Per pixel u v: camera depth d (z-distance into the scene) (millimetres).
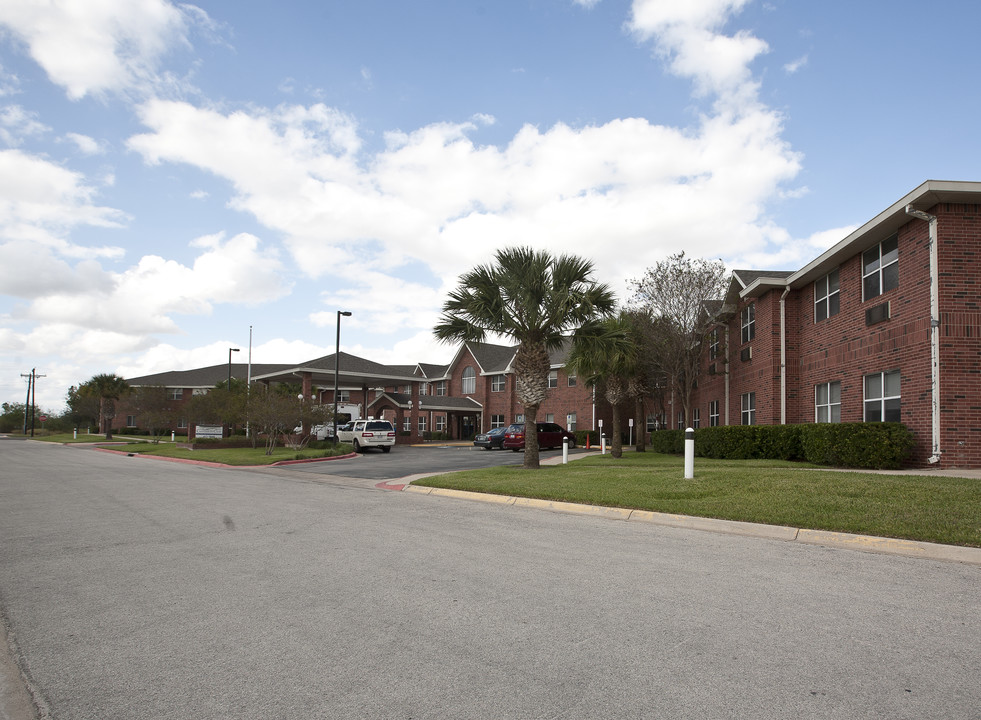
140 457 31078
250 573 6375
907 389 15422
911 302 15312
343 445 31875
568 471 16391
